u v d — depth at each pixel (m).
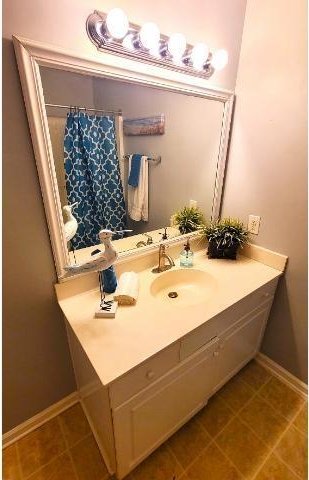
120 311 1.06
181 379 1.08
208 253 1.56
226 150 1.49
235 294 1.20
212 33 1.19
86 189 1.09
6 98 0.80
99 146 1.08
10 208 0.92
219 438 1.30
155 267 1.41
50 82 0.87
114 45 0.92
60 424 1.35
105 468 1.18
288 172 1.27
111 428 0.93
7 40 0.76
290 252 1.38
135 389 0.90
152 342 0.91
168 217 1.46
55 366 1.30
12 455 1.23
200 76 1.22
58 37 0.83
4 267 0.98
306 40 1.08
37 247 1.02
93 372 0.95
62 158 0.98
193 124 1.33
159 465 1.19
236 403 1.47
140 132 1.18
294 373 1.56
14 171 0.88
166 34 1.06
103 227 1.21
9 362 1.14
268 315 1.56
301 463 1.20
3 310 1.04
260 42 1.23
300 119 1.17
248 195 1.48
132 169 1.23
